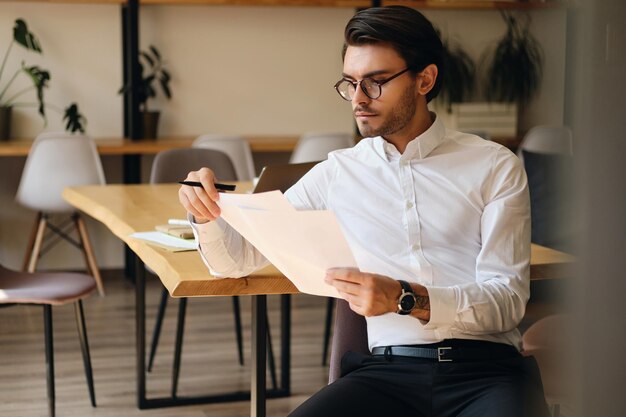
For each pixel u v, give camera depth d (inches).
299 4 226.1
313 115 245.4
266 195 55.0
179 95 236.8
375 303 56.2
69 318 180.7
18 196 200.7
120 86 229.8
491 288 60.3
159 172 148.2
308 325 178.9
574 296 12.8
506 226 63.5
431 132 66.8
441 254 65.6
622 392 12.1
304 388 139.6
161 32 233.9
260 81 241.3
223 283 67.4
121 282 219.0
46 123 218.5
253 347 75.9
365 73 63.4
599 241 12.2
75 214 203.8
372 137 66.5
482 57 254.2
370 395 62.8
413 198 66.4
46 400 131.6
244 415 127.9
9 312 185.0
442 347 63.2
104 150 205.8
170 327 174.7
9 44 221.3
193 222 64.5
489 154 66.3
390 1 233.3
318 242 55.6
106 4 226.4
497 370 62.3
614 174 12.0
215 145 209.2
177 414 127.3
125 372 145.6
